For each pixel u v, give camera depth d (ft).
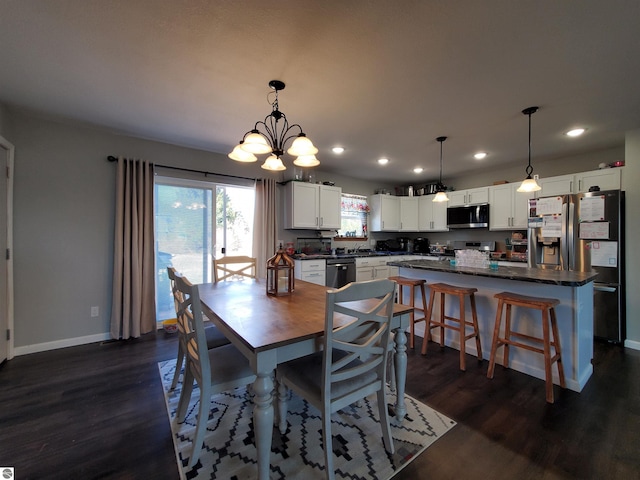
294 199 14.16
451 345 9.61
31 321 8.89
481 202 15.26
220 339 6.48
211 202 12.44
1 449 4.89
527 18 4.81
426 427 5.48
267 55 5.90
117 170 10.02
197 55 5.91
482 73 6.47
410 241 19.20
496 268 8.89
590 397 6.50
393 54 5.83
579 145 11.32
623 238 9.77
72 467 4.54
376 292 4.39
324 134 10.30
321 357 5.36
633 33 5.11
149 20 4.94
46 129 9.12
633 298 9.57
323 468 4.54
